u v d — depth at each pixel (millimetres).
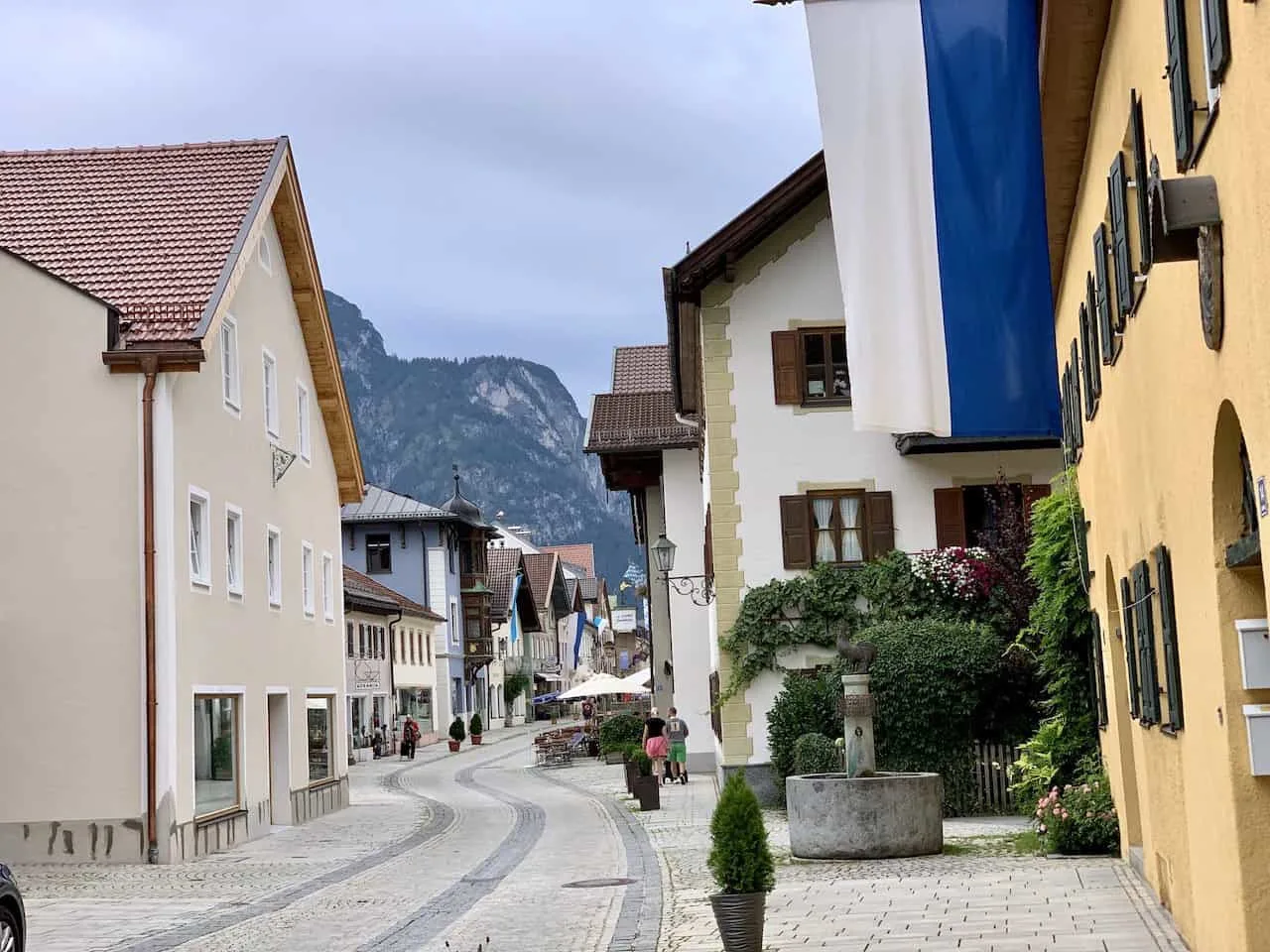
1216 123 6941
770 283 28875
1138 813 15453
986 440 27891
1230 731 8180
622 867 19672
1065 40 11133
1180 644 9688
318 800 32844
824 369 28812
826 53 10883
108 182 28438
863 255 10727
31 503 23250
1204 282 7387
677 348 31141
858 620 27703
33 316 23500
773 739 25766
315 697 33500
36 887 19969
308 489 33188
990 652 23500
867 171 10773
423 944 13688
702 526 39125
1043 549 18922
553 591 125250
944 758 23250
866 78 10852
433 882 19281
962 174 10750
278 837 27750
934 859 17438
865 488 28469
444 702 79750
